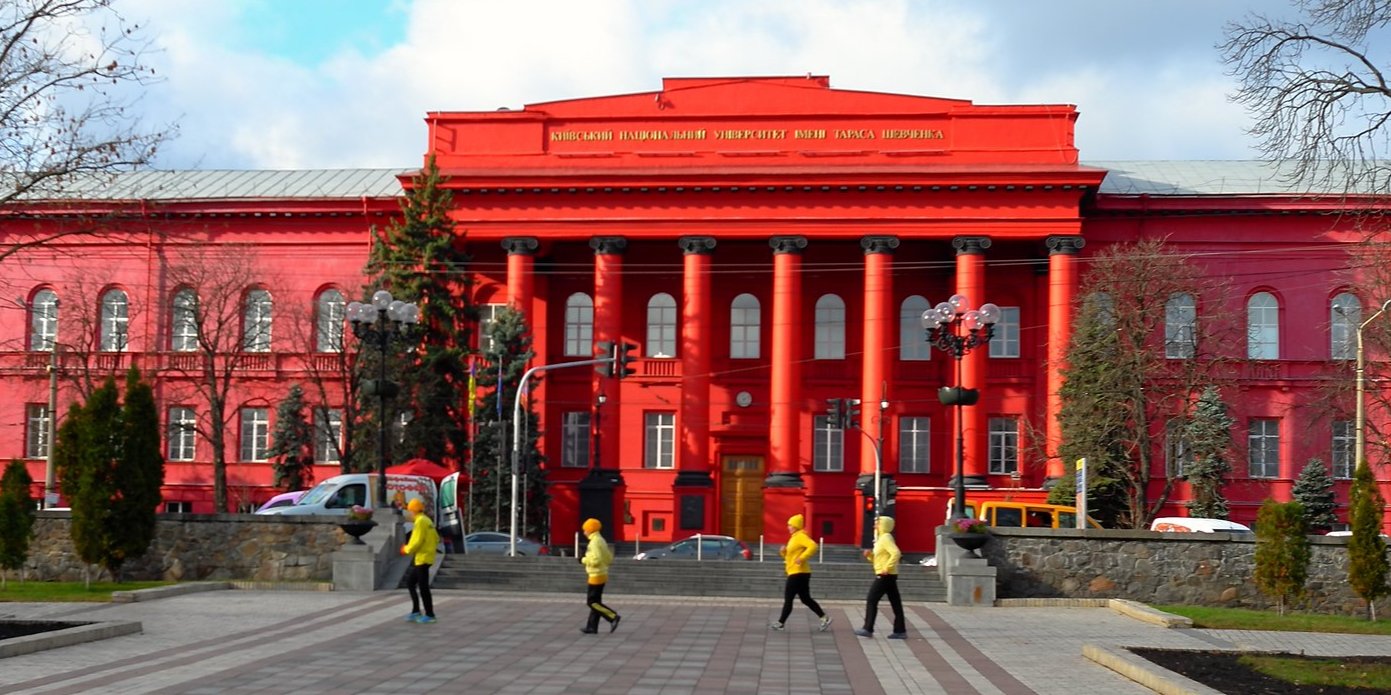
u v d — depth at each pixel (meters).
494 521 50.75
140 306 59.78
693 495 54.41
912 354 58.19
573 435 59.00
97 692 15.55
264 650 19.83
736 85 56.56
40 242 26.88
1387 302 41.78
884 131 55.69
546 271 59.06
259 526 32.78
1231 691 16.69
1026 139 55.03
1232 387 51.75
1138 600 31.61
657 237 55.81
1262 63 20.89
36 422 60.38
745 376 58.66
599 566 22.86
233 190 63.50
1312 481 52.53
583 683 17.03
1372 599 28.88
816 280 59.03
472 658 19.33
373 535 33.06
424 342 53.19
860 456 57.53
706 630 23.89
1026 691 16.86
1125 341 47.53
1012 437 57.19
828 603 30.89
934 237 54.56
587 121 56.88
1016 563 32.00
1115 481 47.03
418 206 53.50
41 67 24.89
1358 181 20.84
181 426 53.28
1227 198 56.28
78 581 31.98
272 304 58.66
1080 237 53.81
